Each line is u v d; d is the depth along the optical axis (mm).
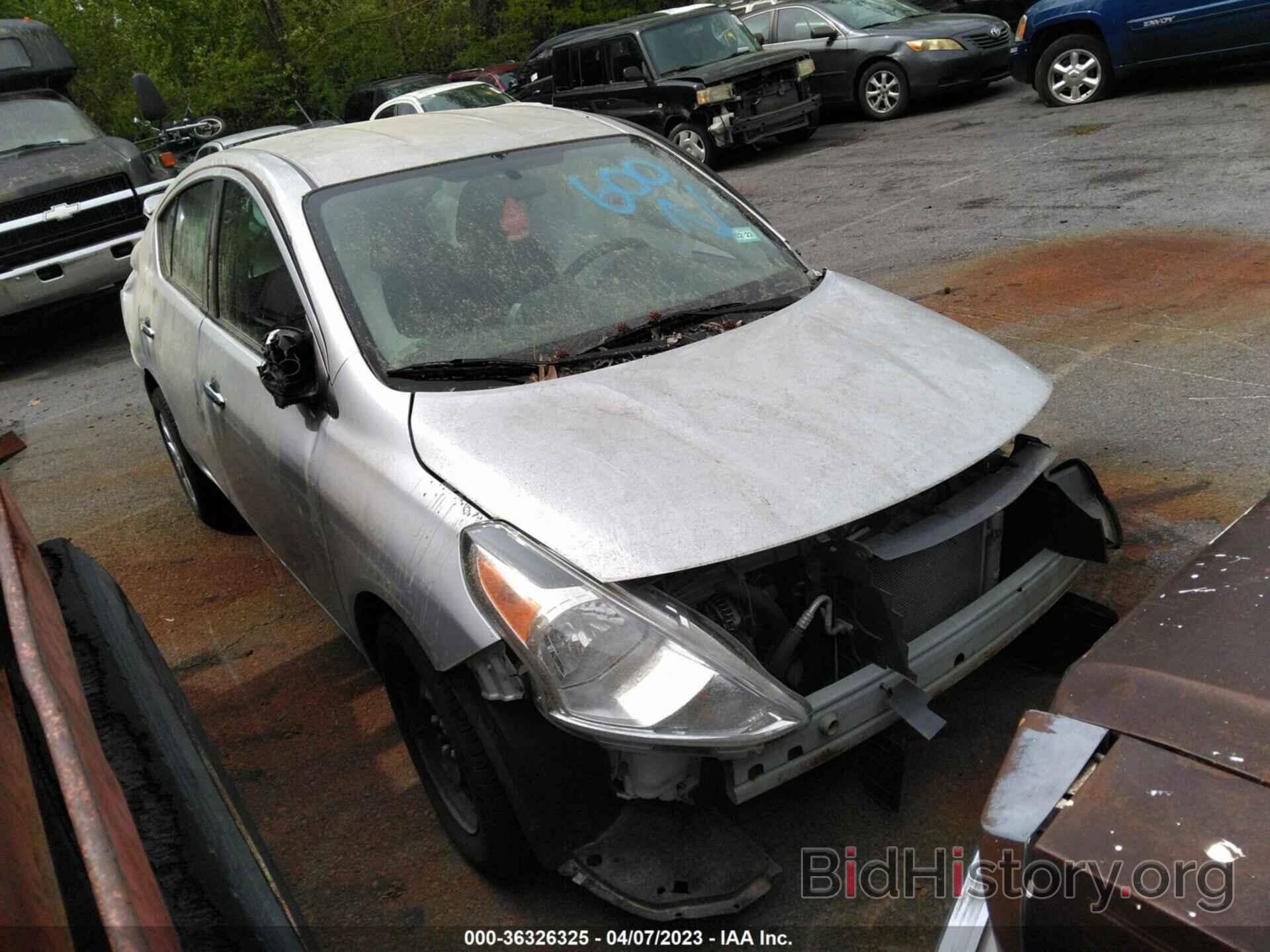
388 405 2705
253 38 21719
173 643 4121
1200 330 5281
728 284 3252
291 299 3135
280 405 2904
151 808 2104
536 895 2582
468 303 2979
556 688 2098
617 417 2561
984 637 2504
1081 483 2756
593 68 13430
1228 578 1768
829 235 8461
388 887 2701
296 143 3689
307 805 3064
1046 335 5582
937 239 7684
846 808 2672
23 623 1539
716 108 12031
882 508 2297
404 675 2730
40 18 21031
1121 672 1635
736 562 2359
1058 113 11156
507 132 3645
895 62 12867
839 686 2270
